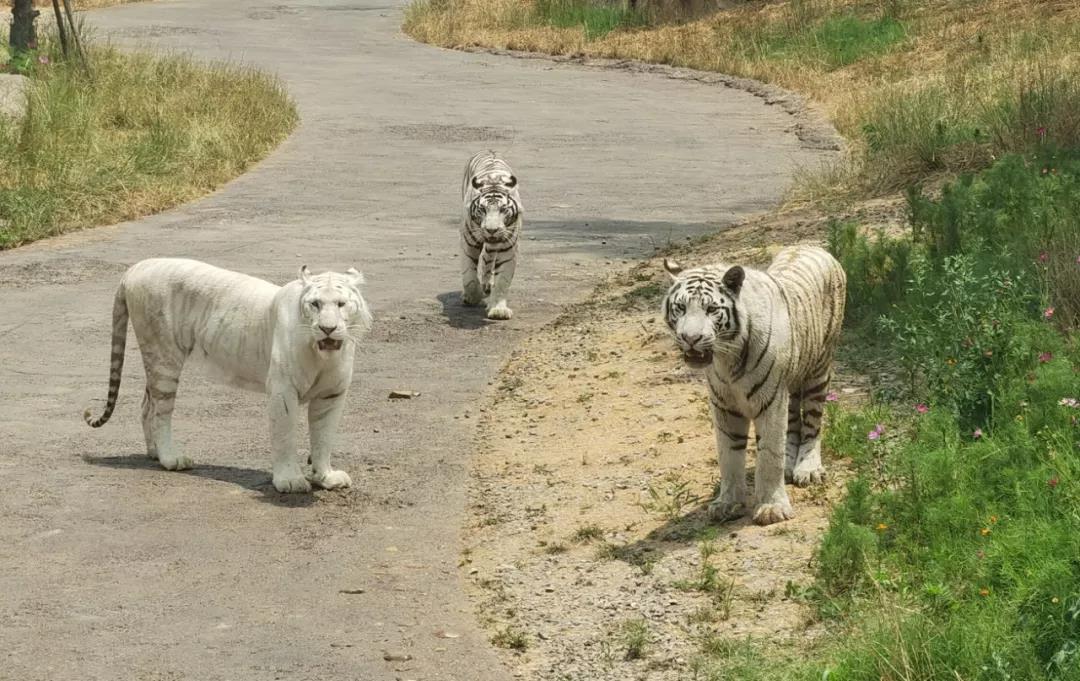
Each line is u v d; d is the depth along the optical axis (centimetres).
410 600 722
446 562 775
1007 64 2633
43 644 664
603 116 2888
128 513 841
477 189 1350
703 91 3253
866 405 912
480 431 1018
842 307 831
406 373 1177
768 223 1686
